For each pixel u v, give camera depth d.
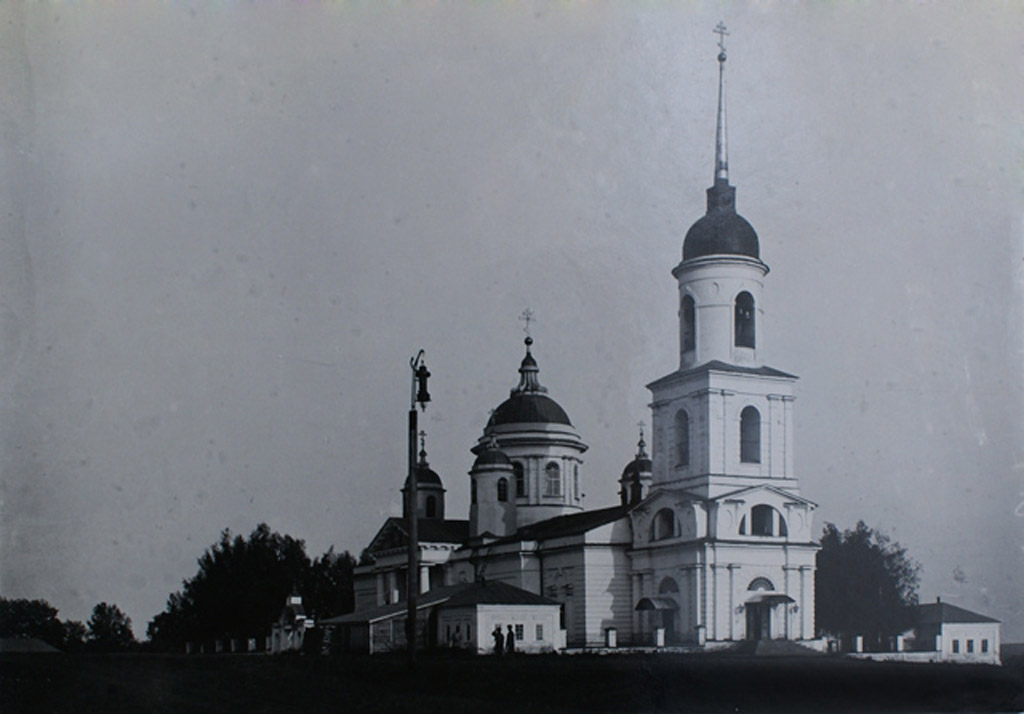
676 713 29.42
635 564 54.91
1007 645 45.28
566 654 44.69
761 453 52.12
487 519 64.50
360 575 61.44
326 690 25.94
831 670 32.88
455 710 25.50
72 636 41.19
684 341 52.44
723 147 45.72
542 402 68.31
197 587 50.81
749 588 51.12
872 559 48.22
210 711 23.16
